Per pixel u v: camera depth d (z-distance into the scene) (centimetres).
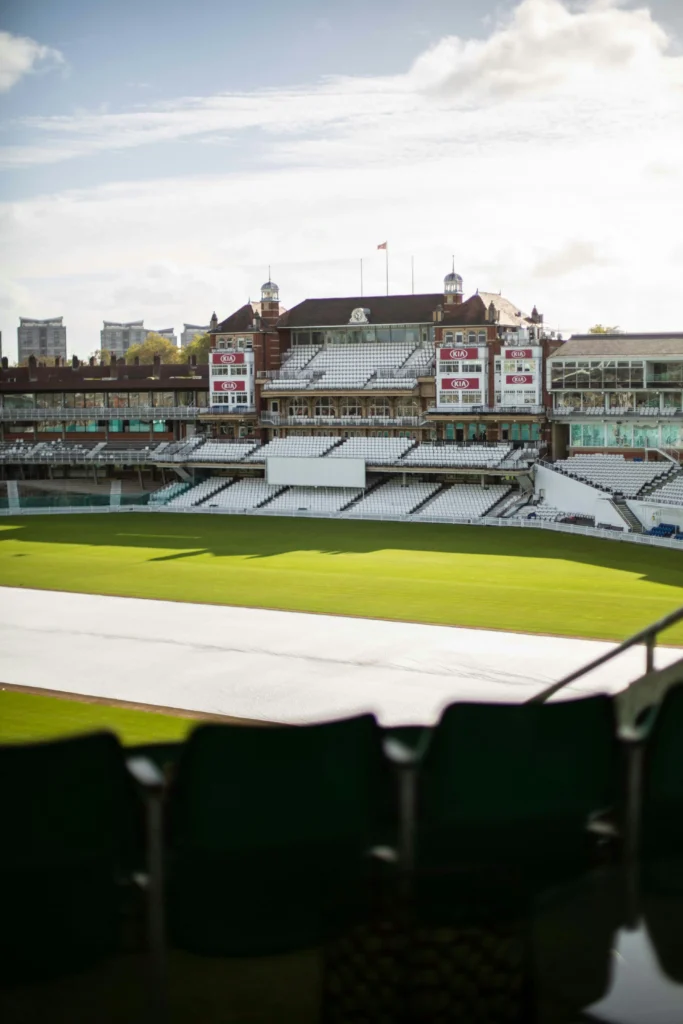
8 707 3534
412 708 3500
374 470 10600
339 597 5709
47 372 13825
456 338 10775
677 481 8731
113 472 12862
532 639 4531
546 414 10281
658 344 9950
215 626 4959
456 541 8162
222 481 11531
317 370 11738
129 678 3959
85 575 6656
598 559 7000
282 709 3512
